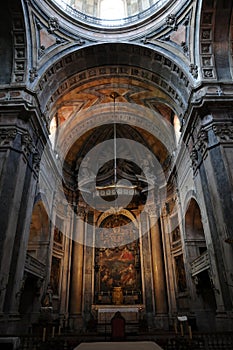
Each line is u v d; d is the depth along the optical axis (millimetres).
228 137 9477
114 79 14531
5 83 10742
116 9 14688
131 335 10688
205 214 10102
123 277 17828
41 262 13109
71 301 16188
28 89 10477
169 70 12477
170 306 15742
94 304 16625
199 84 10492
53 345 7559
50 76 12047
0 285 7859
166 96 14039
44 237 14117
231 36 11195
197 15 11133
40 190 12352
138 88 15070
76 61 12812
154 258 17406
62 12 12547
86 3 14508
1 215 8516
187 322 10945
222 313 8227
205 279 12203
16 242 9047
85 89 14906
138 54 12922
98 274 17844
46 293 12648
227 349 7223
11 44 11141
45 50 11875
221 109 10008
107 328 14656
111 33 12961
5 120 9938
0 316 7680
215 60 11062
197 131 10711
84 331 14625
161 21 12586
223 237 8422
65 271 16625
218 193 8898
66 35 12516
